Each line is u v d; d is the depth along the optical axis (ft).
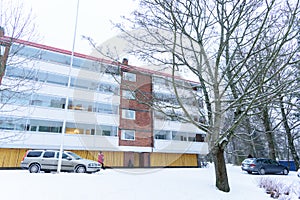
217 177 18.94
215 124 17.29
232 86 21.49
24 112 50.49
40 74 54.08
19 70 35.81
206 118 19.75
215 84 17.61
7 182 17.02
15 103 49.24
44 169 33.45
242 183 23.81
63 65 57.77
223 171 18.90
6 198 13.53
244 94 16.12
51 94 54.49
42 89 53.47
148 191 16.57
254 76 16.79
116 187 17.21
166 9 14.06
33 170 33.06
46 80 54.80
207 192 17.47
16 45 25.70
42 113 52.80
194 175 27.02
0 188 15.23
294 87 16.19
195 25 16.94
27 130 51.01
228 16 15.94
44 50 55.01
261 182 23.72
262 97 15.94
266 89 18.92
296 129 57.57
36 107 52.54
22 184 16.62
